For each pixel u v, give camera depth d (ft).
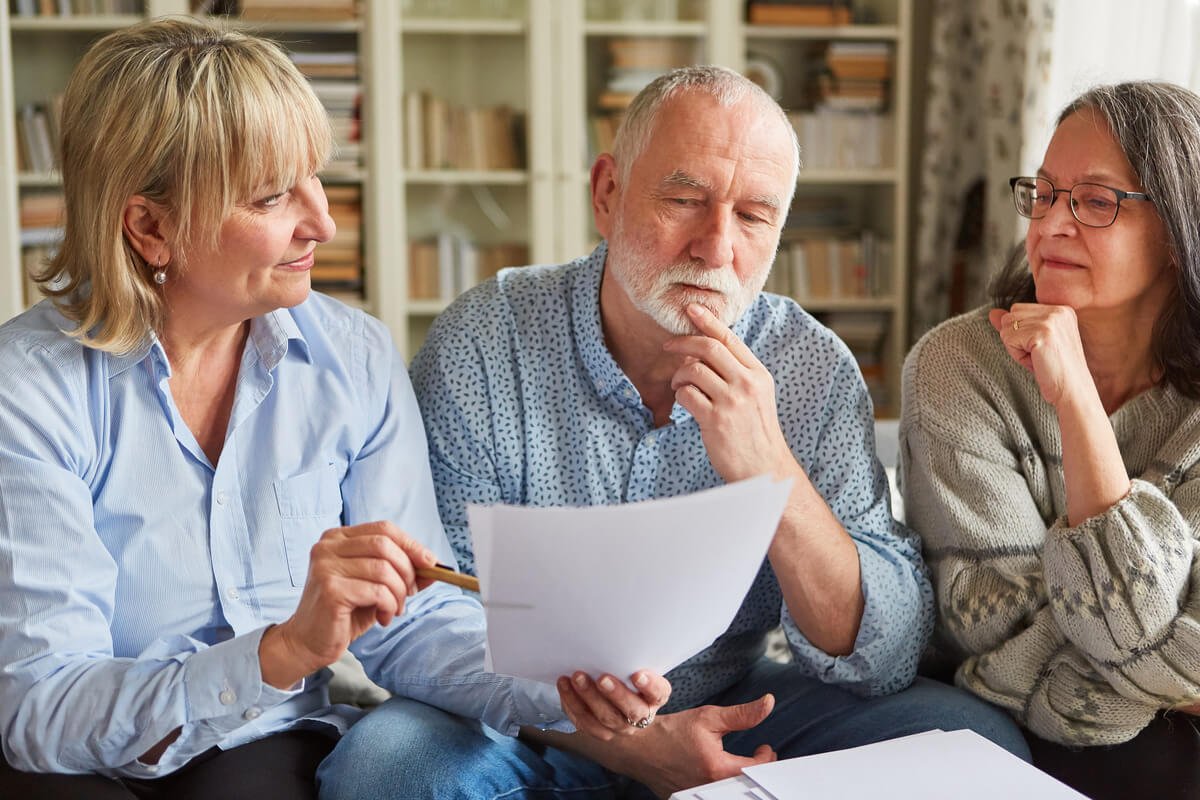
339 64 11.61
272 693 3.67
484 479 4.84
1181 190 4.33
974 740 3.66
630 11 12.13
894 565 4.56
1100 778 4.24
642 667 3.47
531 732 4.51
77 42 11.09
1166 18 8.87
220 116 3.78
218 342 4.28
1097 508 4.22
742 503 3.09
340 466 4.48
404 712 4.24
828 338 4.86
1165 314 4.57
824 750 4.47
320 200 4.06
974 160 12.41
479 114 12.00
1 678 3.70
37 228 11.20
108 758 3.67
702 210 4.35
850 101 12.62
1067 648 4.31
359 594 3.52
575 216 12.28
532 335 4.84
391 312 12.03
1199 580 4.09
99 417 4.06
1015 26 11.24
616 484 4.79
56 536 3.81
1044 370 4.31
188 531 4.13
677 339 4.27
